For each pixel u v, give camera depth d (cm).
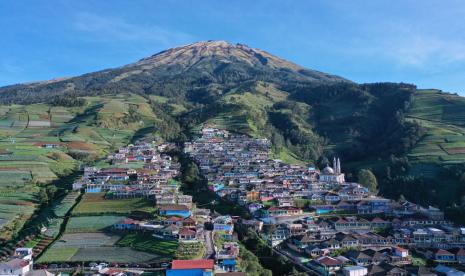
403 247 17450
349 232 18600
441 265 15788
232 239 17125
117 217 19038
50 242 16650
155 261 14225
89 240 16538
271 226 19025
